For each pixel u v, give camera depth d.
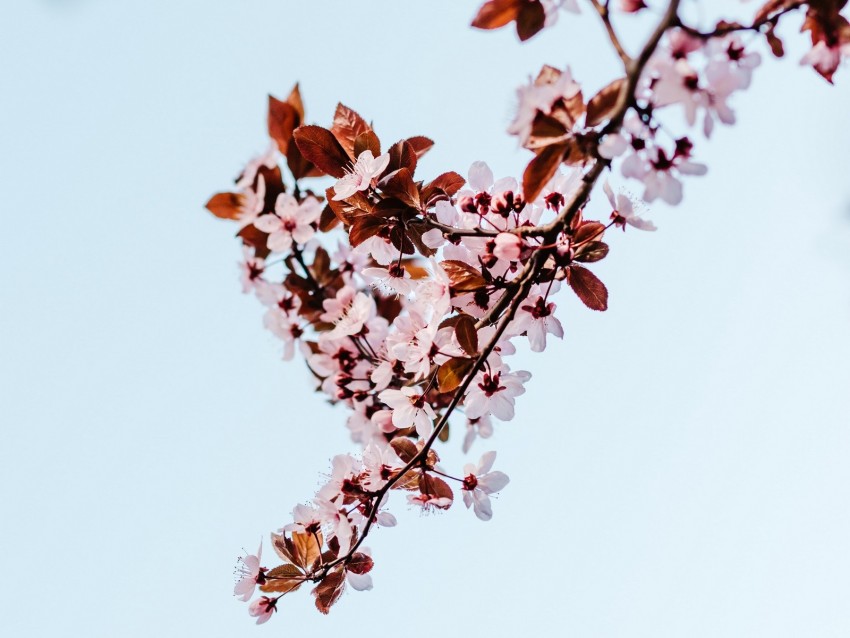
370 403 0.89
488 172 0.79
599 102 0.72
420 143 0.82
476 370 0.77
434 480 0.80
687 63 0.71
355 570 0.80
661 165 0.72
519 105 0.73
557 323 0.79
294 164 0.90
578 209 0.74
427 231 0.79
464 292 0.79
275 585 0.81
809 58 0.74
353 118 0.82
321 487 0.81
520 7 0.73
